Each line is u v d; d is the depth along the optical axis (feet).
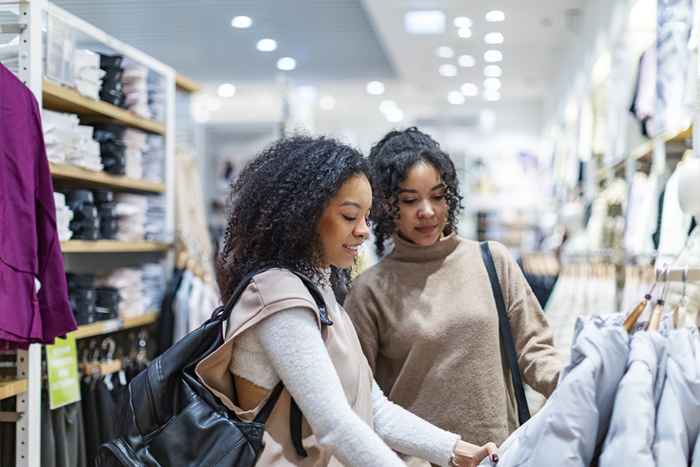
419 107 35.83
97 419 10.14
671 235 8.91
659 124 9.06
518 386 6.64
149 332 12.69
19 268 7.43
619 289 11.96
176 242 13.03
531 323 6.79
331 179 4.86
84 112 11.14
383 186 6.82
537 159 33.88
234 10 23.63
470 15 21.53
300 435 4.77
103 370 10.41
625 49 13.29
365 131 38.19
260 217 4.95
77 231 10.46
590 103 17.83
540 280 12.96
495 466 4.97
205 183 38.42
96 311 10.86
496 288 6.84
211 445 4.66
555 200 24.31
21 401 8.29
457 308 6.70
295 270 4.89
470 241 7.13
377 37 26.37
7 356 8.59
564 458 4.31
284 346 4.59
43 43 9.19
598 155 17.20
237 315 4.76
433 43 24.59
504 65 27.37
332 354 4.93
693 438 4.37
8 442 8.50
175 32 25.53
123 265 13.50
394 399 6.73
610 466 4.24
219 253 5.34
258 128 37.83
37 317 7.57
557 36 23.21
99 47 11.12
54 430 9.32
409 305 6.80
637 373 4.39
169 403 4.87
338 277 5.65
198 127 36.99
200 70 30.12
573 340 4.95
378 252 7.29
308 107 31.91
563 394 4.41
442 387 6.56
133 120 11.77
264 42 24.43
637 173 12.50
